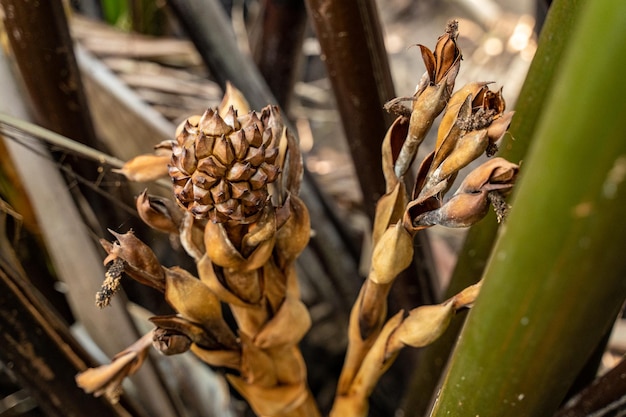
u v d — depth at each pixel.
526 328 0.72
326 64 1.36
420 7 4.75
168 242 2.01
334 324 2.54
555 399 0.78
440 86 0.89
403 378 2.22
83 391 1.28
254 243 0.96
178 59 2.69
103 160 1.28
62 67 1.37
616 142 0.60
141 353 1.10
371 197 1.52
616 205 0.62
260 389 1.18
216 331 1.05
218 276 1.03
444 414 0.82
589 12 0.58
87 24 2.48
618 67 0.58
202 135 0.87
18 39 1.34
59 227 1.46
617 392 1.06
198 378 1.85
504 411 0.78
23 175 1.45
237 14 2.97
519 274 0.69
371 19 1.31
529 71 1.11
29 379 1.23
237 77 2.01
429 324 1.02
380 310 1.11
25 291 1.19
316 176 2.42
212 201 0.89
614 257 0.65
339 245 2.12
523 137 1.13
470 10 4.39
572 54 0.59
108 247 0.97
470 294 0.99
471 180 0.85
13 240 1.61
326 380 2.63
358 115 1.40
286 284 1.09
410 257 0.97
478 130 0.86
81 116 1.45
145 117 2.12
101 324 1.50
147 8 2.87
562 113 0.61
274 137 0.93
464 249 1.33
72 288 1.49
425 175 0.92
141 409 1.40
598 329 0.72
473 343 0.76
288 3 2.11
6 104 1.47
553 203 0.64
